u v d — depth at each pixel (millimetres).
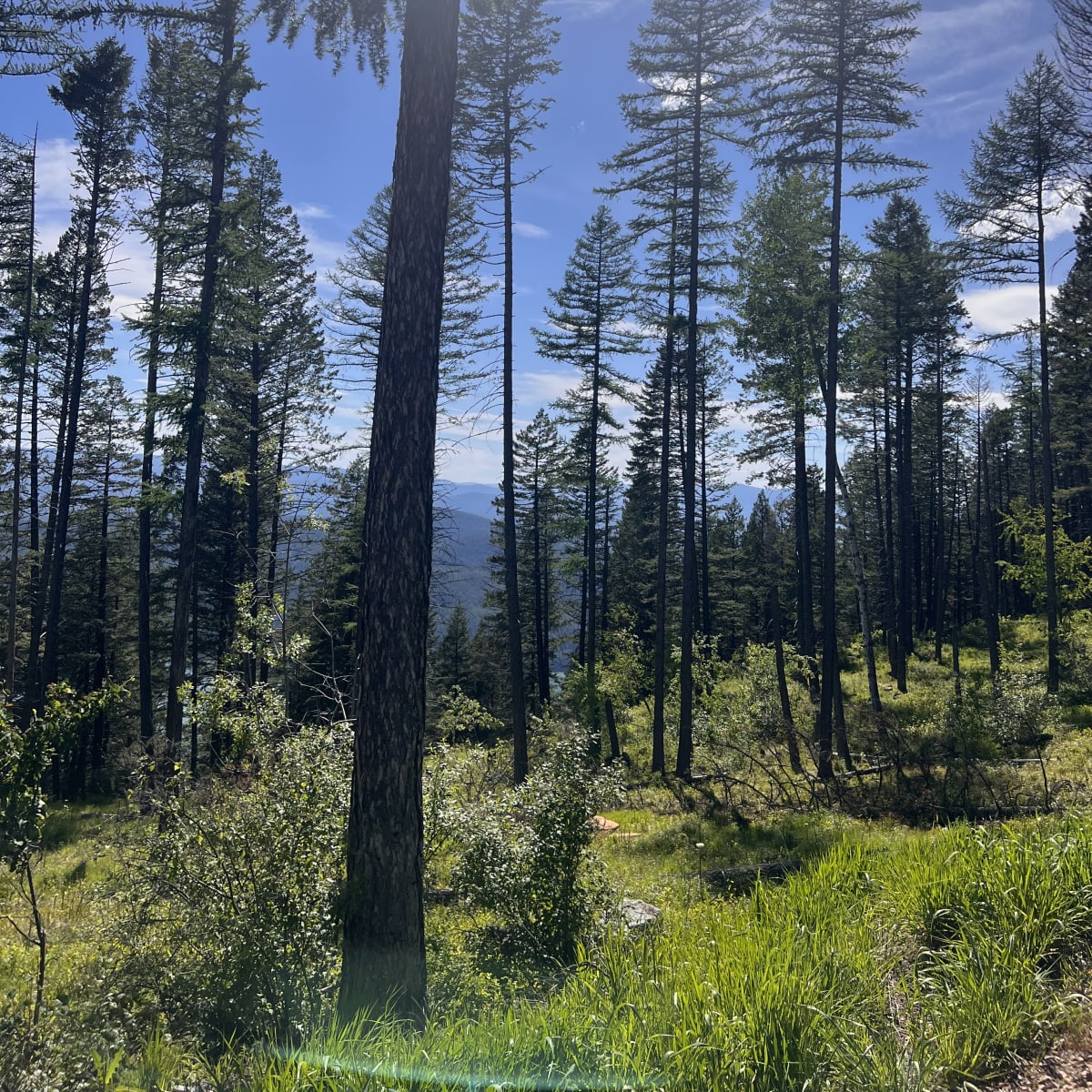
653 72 17516
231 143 14555
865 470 38750
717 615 44250
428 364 5516
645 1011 3881
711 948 5066
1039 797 11875
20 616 28469
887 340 27938
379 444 5445
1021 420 40719
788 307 17859
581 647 29703
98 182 22953
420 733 5348
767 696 19344
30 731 5324
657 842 12461
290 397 24875
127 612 32406
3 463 28266
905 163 15750
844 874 6305
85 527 31109
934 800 12820
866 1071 3330
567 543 40375
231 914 5812
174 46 15945
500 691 49156
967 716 16516
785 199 18094
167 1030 5109
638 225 19094
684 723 18719
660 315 19312
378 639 5285
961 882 5312
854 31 15656
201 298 14906
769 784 15867
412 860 5219
